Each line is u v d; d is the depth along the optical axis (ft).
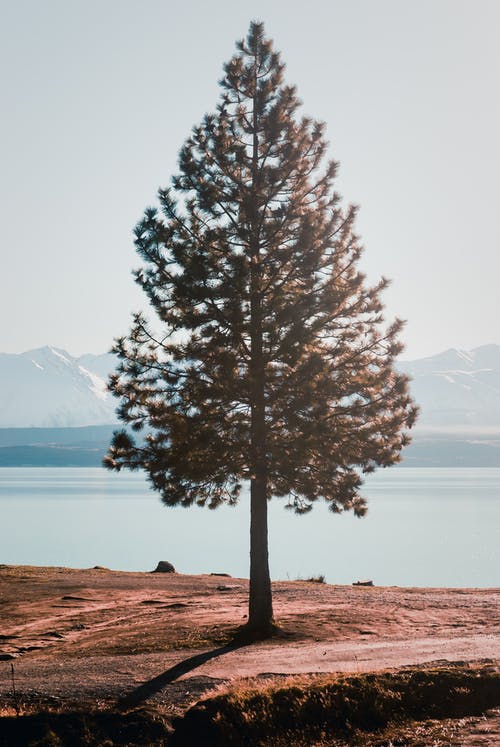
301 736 55.72
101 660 80.33
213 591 139.44
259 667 70.64
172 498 93.86
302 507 96.17
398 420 94.63
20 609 123.13
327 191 101.96
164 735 57.82
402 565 451.12
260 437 92.58
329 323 97.71
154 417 93.30
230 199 99.81
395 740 52.11
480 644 76.54
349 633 90.27
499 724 52.31
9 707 62.39
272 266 97.09
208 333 92.58
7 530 628.69
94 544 535.60
